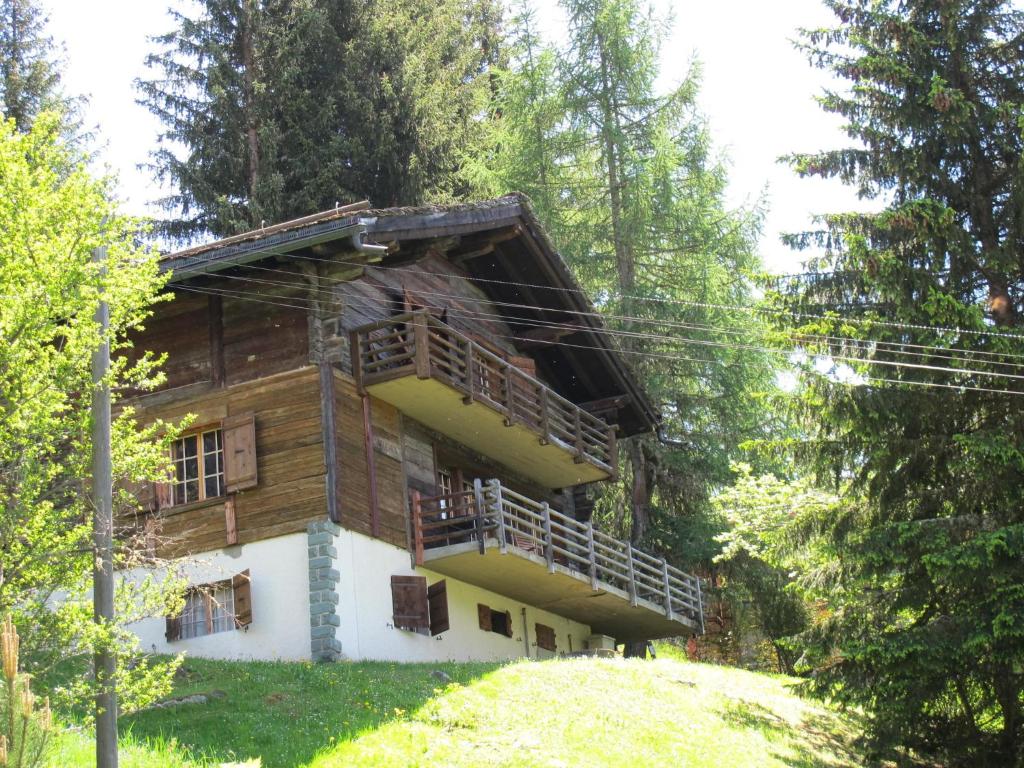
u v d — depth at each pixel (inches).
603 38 1370.6
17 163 556.4
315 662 808.9
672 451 1350.9
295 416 879.7
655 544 1363.2
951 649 798.5
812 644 858.1
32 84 1435.8
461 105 1631.4
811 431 884.6
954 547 789.9
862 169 927.7
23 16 1469.0
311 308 895.1
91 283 550.3
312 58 1512.1
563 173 1386.6
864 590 879.1
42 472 560.4
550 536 997.8
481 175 1385.3
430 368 887.1
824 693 853.8
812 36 927.0
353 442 892.0
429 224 911.7
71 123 1446.9
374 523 893.2
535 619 1100.5
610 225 1364.4
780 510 1045.2
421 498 947.3
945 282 896.9
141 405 925.8
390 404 946.7
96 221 557.9
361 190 1487.5
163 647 871.7
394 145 1469.0
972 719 858.8
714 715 833.5
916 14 951.0
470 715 684.1
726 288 1326.3
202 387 913.5
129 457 572.4
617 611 1136.2
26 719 389.4
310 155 1443.2
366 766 584.4
